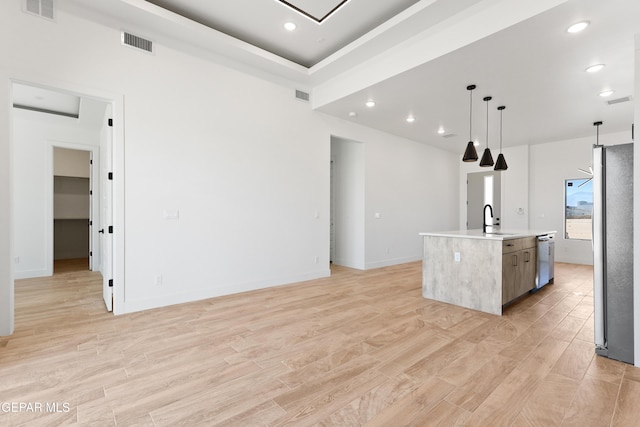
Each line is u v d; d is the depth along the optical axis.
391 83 4.02
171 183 3.62
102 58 3.16
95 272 5.58
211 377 2.05
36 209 5.21
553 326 3.00
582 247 6.66
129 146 3.33
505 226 7.68
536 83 3.98
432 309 3.53
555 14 2.61
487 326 3.00
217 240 4.01
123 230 3.29
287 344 2.57
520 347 2.52
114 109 3.25
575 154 6.77
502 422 1.61
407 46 3.64
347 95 4.46
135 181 3.37
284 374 2.09
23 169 5.09
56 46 2.91
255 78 4.38
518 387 1.94
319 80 4.81
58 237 7.24
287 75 4.62
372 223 6.21
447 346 2.54
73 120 5.32
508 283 3.49
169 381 2.00
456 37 3.17
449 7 3.04
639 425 1.58
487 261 3.43
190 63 3.77
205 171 3.89
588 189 6.61
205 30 3.53
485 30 2.94
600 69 3.58
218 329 2.89
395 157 6.71
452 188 8.41
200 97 3.85
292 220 4.84
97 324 2.99
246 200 4.29
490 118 5.43
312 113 5.11
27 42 2.77
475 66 3.53
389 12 3.44
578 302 3.83
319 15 3.46
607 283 2.35
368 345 2.55
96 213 5.74
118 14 3.17
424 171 7.49
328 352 2.42
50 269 5.34
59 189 7.12
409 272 5.79
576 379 2.03
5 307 2.69
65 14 2.96
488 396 1.84
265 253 4.51
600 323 2.36
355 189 6.22
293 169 4.85
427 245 4.00
